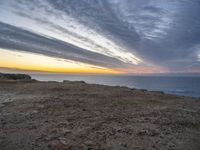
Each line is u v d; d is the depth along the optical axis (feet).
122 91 38.14
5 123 16.62
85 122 16.94
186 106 24.57
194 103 26.91
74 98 28.96
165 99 30.35
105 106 23.68
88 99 28.35
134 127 15.67
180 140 13.14
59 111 20.86
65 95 31.89
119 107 23.32
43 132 14.42
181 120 17.80
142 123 16.79
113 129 15.14
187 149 11.80
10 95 31.78
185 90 233.76
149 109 22.45
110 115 19.43
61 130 14.84
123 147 11.93
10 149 11.74
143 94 35.06
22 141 12.82
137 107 23.53
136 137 13.55
